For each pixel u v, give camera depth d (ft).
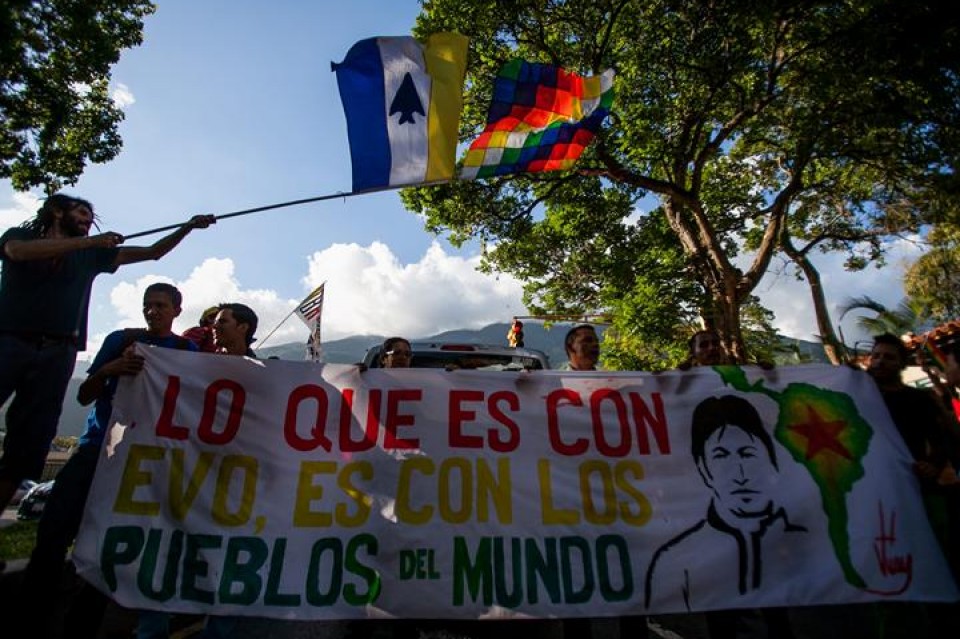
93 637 10.46
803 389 12.60
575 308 74.38
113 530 10.66
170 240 13.19
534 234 66.90
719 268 50.44
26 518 50.75
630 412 12.39
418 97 16.05
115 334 12.83
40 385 10.97
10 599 11.43
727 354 48.52
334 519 11.18
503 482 11.65
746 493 11.69
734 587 10.94
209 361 12.11
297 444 11.76
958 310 65.77
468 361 18.75
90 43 28.76
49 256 10.68
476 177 18.69
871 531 11.39
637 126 44.55
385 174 15.44
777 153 58.18
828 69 39.65
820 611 15.20
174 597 10.39
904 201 56.80
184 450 11.43
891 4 36.47
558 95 19.25
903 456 12.03
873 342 13.97
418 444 11.88
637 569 11.02
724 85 44.09
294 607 10.43
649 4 41.65
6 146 30.76
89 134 33.96
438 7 45.29
